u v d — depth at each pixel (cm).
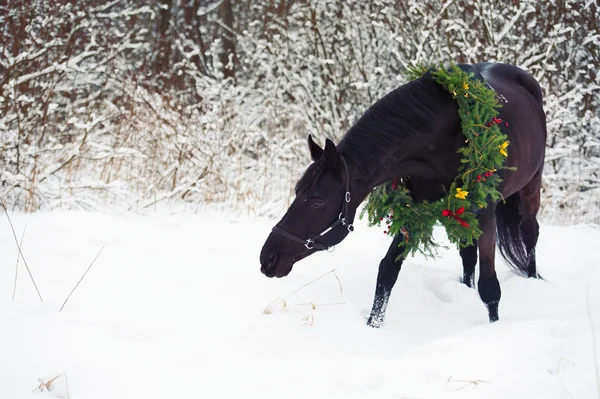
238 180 773
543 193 838
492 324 385
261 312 412
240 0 1145
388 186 413
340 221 379
